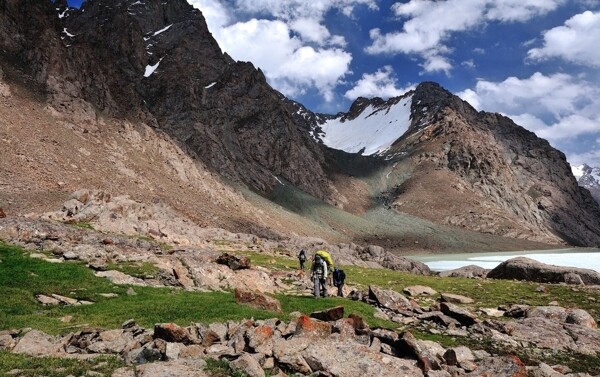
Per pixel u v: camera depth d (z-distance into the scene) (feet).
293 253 304.71
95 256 132.98
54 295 94.22
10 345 60.08
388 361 55.88
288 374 53.47
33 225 157.89
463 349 72.74
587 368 76.89
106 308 88.02
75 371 49.29
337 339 62.69
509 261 260.83
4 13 585.22
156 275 125.08
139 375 47.34
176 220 335.47
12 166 367.04
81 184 406.82
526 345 89.45
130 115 645.92
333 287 149.48
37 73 554.46
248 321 67.26
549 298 154.30
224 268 140.97
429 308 117.19
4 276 100.42
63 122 515.91
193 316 83.20
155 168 579.07
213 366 52.11
